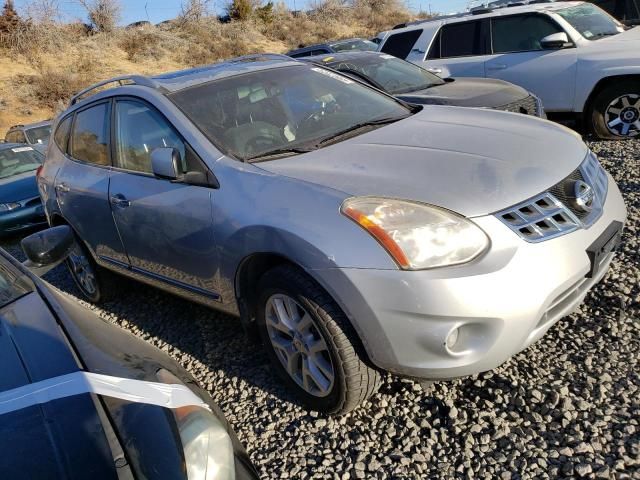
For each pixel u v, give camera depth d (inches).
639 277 136.6
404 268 89.0
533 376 109.2
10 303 82.7
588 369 108.9
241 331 147.8
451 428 100.3
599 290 133.7
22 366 66.9
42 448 56.3
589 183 110.9
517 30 306.8
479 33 318.7
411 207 93.2
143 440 57.7
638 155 237.5
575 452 90.7
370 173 104.3
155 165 121.1
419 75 285.3
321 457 99.4
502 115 140.2
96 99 162.7
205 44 1336.1
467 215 92.8
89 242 167.2
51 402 61.1
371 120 141.3
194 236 119.4
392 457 96.3
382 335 92.0
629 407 97.9
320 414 109.3
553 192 102.3
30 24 1166.3
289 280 101.5
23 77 1029.8
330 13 1627.7
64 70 1067.3
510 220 94.6
